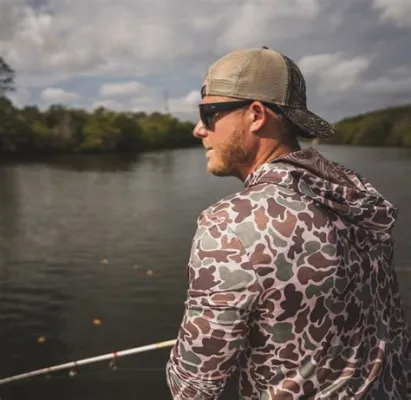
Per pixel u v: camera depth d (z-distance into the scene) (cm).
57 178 3734
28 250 1409
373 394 122
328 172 123
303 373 111
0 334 784
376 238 120
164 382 601
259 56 118
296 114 118
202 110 123
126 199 2512
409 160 4753
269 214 108
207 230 110
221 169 126
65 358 691
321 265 107
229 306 106
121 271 1162
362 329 118
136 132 8925
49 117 8412
